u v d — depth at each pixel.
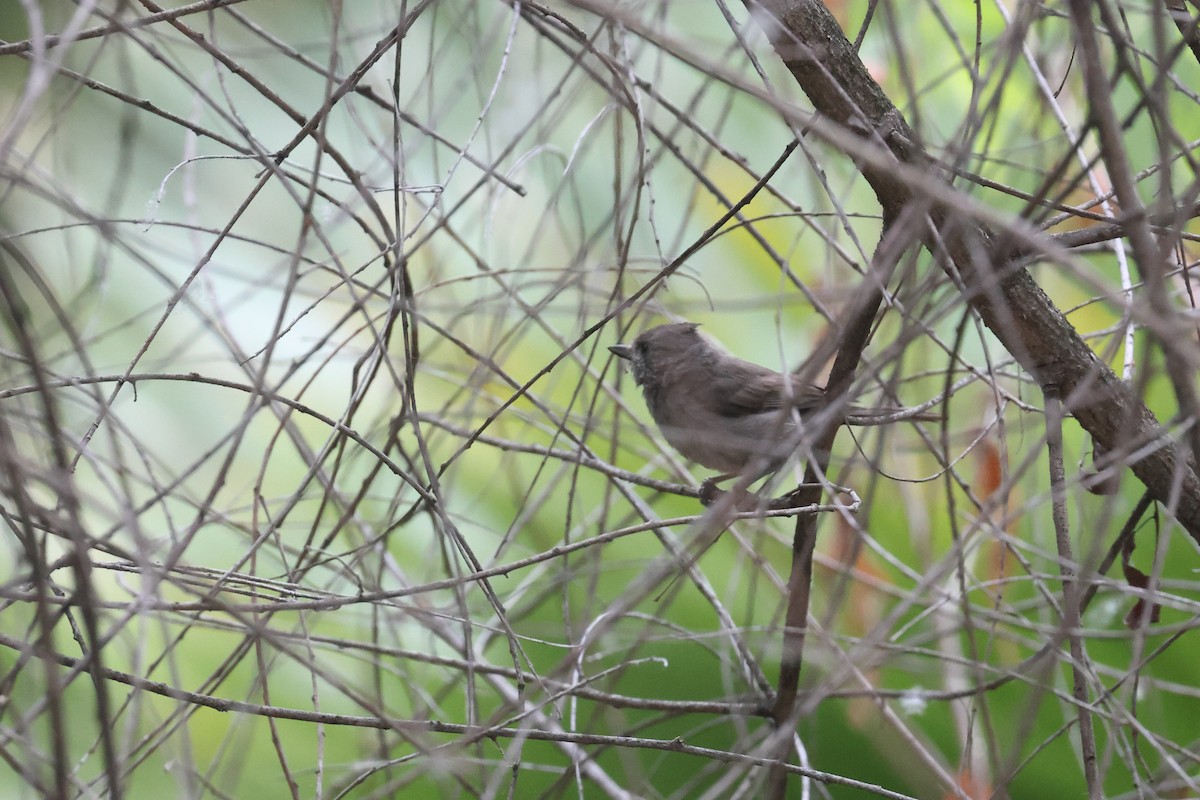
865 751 9.29
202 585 5.90
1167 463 7.16
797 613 7.57
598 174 10.54
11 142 4.59
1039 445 5.20
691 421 10.54
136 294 11.24
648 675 9.91
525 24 8.81
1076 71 8.93
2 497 5.82
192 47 9.35
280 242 11.14
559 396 11.14
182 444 11.19
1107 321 10.37
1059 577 6.59
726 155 7.77
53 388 6.01
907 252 6.12
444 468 7.03
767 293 11.55
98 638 5.18
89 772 7.29
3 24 10.05
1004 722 9.12
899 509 9.64
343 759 9.72
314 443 10.98
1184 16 6.98
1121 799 6.74
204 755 9.54
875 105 6.93
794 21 6.86
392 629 7.81
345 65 9.51
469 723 6.44
